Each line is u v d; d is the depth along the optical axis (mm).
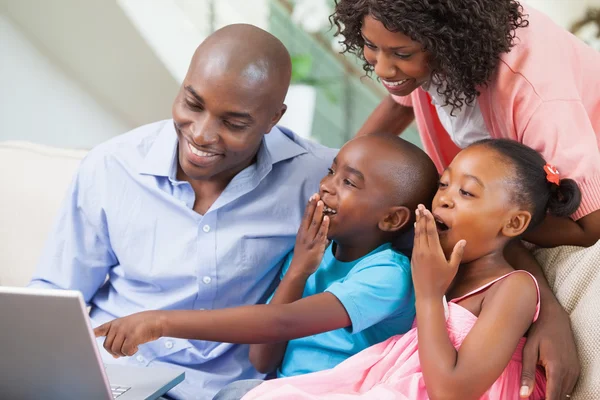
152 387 1153
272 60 1283
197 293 1390
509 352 1133
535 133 1274
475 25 1221
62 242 1453
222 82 1238
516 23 1293
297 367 1320
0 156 1736
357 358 1221
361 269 1301
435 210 1263
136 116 3668
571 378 1144
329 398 1107
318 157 1491
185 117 1281
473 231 1236
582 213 1267
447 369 1103
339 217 1332
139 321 1165
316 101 3512
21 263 1643
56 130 3623
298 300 1242
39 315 996
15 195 1679
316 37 3494
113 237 1429
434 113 1572
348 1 1284
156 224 1410
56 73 3561
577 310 1213
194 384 1368
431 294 1173
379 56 1271
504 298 1173
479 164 1240
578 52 1345
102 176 1441
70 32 3463
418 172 1343
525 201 1235
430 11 1216
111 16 3424
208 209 1409
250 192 1417
